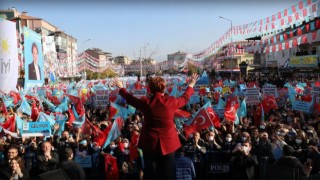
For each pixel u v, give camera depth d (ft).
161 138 13.98
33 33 78.69
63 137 36.06
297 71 149.07
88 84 114.01
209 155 32.27
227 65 246.88
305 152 30.86
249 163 29.78
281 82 118.01
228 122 44.42
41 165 27.22
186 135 37.19
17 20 101.50
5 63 66.64
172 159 14.17
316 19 61.11
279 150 31.24
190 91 15.17
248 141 31.53
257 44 105.19
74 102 69.10
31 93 74.43
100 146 34.88
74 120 43.11
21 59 96.99
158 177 14.06
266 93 67.05
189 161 25.71
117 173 30.83
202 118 38.37
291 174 20.42
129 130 40.27
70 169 23.34
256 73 200.03
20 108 54.70
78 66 217.36
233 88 81.97
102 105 65.62
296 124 42.37
